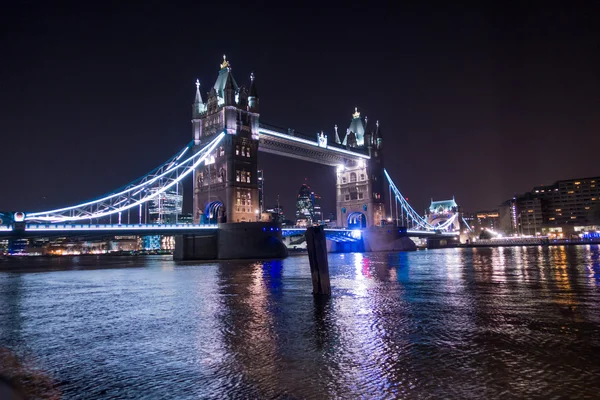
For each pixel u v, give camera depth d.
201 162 120.81
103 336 20.09
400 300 29.22
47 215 84.19
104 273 70.19
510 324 20.56
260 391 12.52
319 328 20.50
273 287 38.91
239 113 115.75
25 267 103.56
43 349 17.89
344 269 61.56
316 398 11.92
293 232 138.50
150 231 95.38
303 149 139.25
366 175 168.38
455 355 15.52
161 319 23.94
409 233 184.88
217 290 37.53
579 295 30.06
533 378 13.00
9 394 12.57
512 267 59.81
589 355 15.20
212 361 15.48
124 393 12.65
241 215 112.81
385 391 12.28
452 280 42.75
